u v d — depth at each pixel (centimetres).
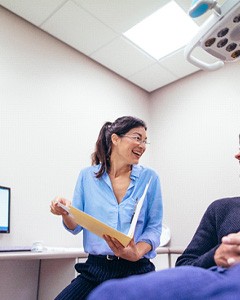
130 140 130
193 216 265
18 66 219
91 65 278
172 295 33
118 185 130
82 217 99
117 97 296
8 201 184
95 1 216
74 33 247
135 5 221
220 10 94
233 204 105
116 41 257
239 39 102
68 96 248
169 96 319
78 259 164
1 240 180
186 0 216
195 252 103
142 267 114
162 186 297
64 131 237
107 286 34
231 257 61
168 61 284
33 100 221
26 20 233
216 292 34
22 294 185
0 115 199
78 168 238
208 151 270
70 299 105
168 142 306
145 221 127
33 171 208
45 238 203
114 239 97
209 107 280
